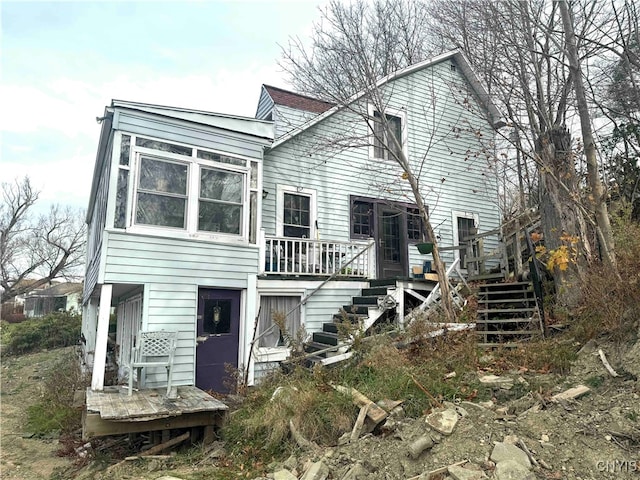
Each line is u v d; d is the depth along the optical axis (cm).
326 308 943
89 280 1285
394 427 450
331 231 1084
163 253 764
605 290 594
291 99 1193
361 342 706
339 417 488
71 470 561
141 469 511
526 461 338
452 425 404
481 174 1357
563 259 675
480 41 1134
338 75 1194
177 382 752
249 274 855
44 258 3650
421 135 1256
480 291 936
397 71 1205
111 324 1573
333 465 404
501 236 1176
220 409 586
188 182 807
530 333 703
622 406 408
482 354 676
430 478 341
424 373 579
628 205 830
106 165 863
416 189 934
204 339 796
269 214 1009
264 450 500
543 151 840
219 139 850
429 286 995
